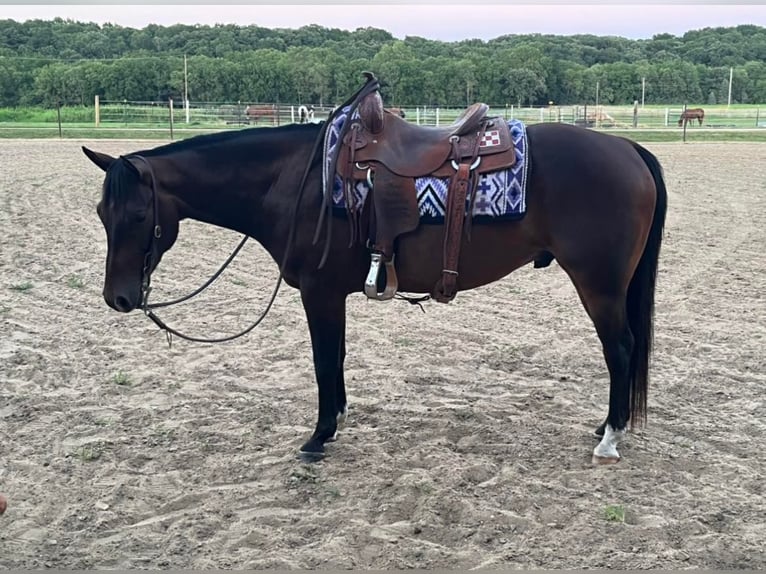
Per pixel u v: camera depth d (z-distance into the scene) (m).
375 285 4.04
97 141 27.05
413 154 4.07
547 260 4.39
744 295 7.73
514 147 4.05
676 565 3.25
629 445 4.43
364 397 5.22
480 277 4.20
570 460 4.25
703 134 33.12
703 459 4.25
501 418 4.84
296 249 4.22
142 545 3.47
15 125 36.75
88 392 5.32
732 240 10.62
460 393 5.29
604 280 4.05
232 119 39.00
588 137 4.12
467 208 4.00
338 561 3.28
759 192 15.41
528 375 5.66
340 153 4.11
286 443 4.50
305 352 6.15
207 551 3.39
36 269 8.88
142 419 4.87
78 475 4.12
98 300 7.66
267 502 3.81
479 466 4.10
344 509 3.73
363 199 4.09
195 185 4.27
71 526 3.64
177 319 7.04
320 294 4.24
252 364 5.88
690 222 12.08
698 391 5.29
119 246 4.10
